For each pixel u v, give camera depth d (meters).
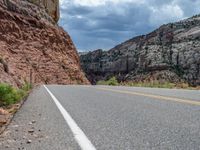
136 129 5.36
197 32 198.62
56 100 11.47
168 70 175.75
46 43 61.28
